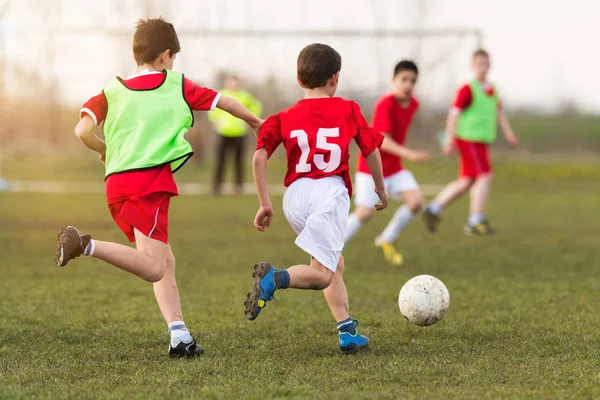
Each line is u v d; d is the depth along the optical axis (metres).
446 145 37.78
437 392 12.84
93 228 41.97
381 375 14.07
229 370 14.52
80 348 16.52
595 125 138.12
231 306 22.08
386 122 28.36
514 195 69.50
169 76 15.77
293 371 14.43
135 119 15.29
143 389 13.02
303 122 15.90
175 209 53.91
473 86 37.78
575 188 77.69
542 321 19.70
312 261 15.66
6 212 49.84
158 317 20.27
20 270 28.45
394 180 29.86
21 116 77.75
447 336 17.89
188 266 30.22
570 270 29.42
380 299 23.41
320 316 20.55
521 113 147.62
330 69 16.19
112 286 25.34
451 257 33.25
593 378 13.77
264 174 15.99
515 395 12.62
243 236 40.03
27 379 13.77
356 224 28.50
